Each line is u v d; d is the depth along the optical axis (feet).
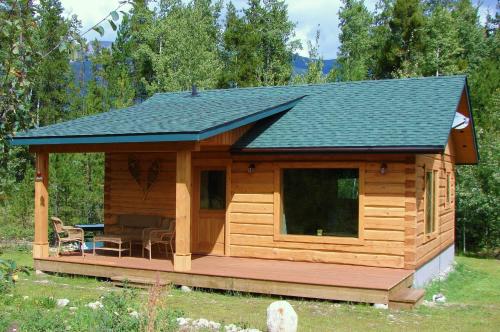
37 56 13.50
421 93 46.88
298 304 33.32
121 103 98.78
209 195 46.44
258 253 43.73
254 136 44.29
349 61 139.74
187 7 140.05
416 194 39.60
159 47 143.64
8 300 28.63
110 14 13.43
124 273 39.86
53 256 44.62
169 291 36.76
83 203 67.82
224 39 144.36
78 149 41.93
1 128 13.29
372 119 43.11
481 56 133.28
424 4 157.28
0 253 16.49
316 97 50.98
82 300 30.91
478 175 66.90
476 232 70.18
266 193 43.68
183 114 44.19
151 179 49.55
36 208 43.98
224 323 26.25
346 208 41.14
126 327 20.33
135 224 49.26
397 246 39.29
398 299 32.71
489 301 39.75
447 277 49.44
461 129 55.36
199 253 46.52
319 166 41.81
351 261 40.57
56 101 124.36
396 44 120.88
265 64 144.87
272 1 147.13
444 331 27.53
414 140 37.88
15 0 12.78
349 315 30.53
